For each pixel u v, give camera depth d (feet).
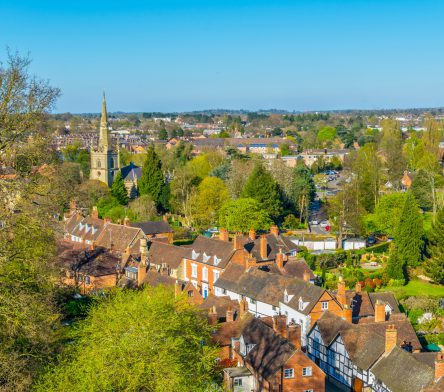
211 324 214.69
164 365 141.90
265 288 274.77
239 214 410.52
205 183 489.26
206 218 476.13
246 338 210.18
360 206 456.45
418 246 348.38
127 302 167.84
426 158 566.36
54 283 196.54
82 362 143.02
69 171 450.30
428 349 238.27
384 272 342.23
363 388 201.16
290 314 255.50
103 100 570.87
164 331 153.79
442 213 341.21
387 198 428.15
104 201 492.54
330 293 247.70
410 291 324.39
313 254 367.25
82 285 293.23
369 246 419.54
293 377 188.03
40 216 170.60
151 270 284.00
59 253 309.22
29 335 150.61
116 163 586.04
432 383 171.94
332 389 214.48
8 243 160.56
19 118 158.20
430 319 274.36
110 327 150.61
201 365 165.68
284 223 481.87
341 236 420.77
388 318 248.73
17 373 142.31
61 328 203.62
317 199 619.67
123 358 141.79
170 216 515.91
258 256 326.03
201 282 323.37
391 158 604.49
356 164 536.42
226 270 302.86
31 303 156.66
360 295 268.00
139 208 469.16
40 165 179.42
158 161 533.14
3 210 157.99
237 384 198.59
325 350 225.35
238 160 563.07
